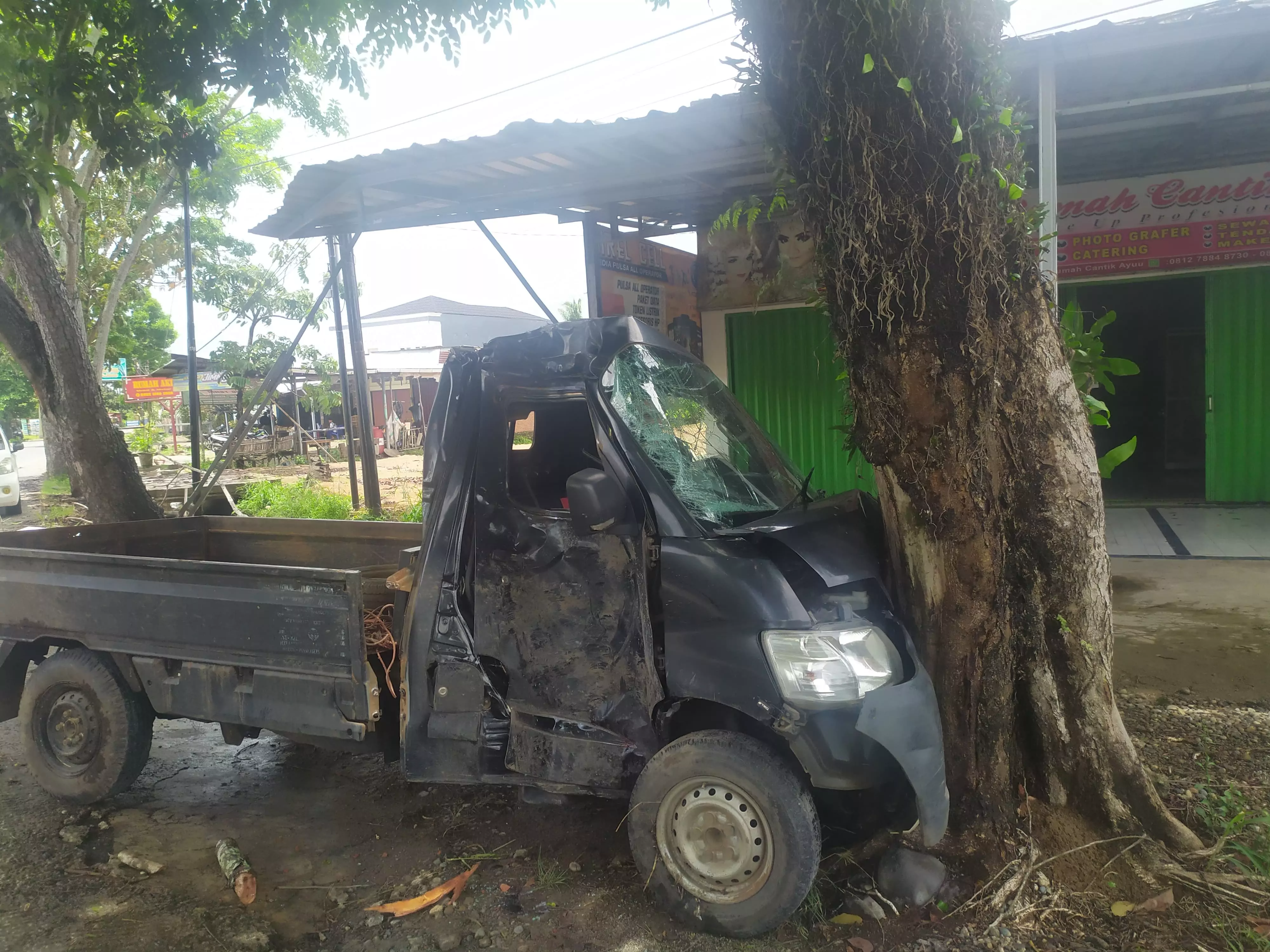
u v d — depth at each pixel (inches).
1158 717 180.7
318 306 403.5
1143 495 451.2
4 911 132.0
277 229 358.3
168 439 1167.6
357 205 328.2
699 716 129.5
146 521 225.1
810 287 177.3
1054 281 157.4
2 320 312.2
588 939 121.9
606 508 122.1
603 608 130.9
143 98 261.3
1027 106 230.2
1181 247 382.3
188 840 154.8
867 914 120.8
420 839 153.3
